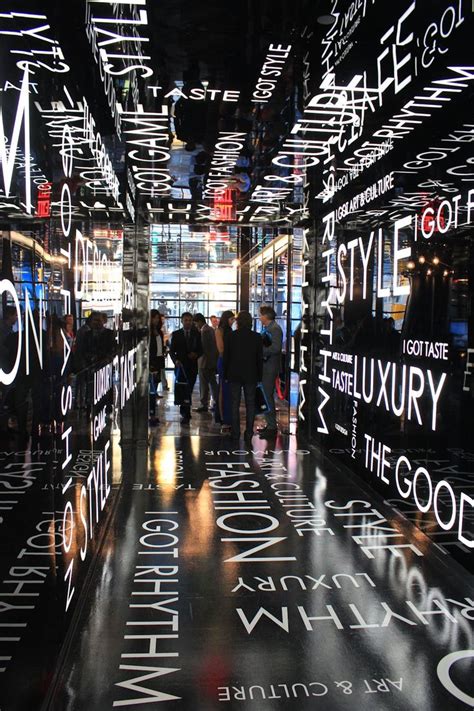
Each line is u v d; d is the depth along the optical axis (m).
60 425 2.30
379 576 3.56
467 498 3.43
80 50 2.67
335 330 6.39
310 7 3.60
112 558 3.77
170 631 2.89
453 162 3.50
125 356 5.99
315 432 7.29
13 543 1.67
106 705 2.31
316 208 7.14
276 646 2.77
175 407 10.84
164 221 8.12
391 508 4.69
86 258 2.98
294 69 4.14
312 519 4.57
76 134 2.61
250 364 7.43
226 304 22.16
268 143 5.62
